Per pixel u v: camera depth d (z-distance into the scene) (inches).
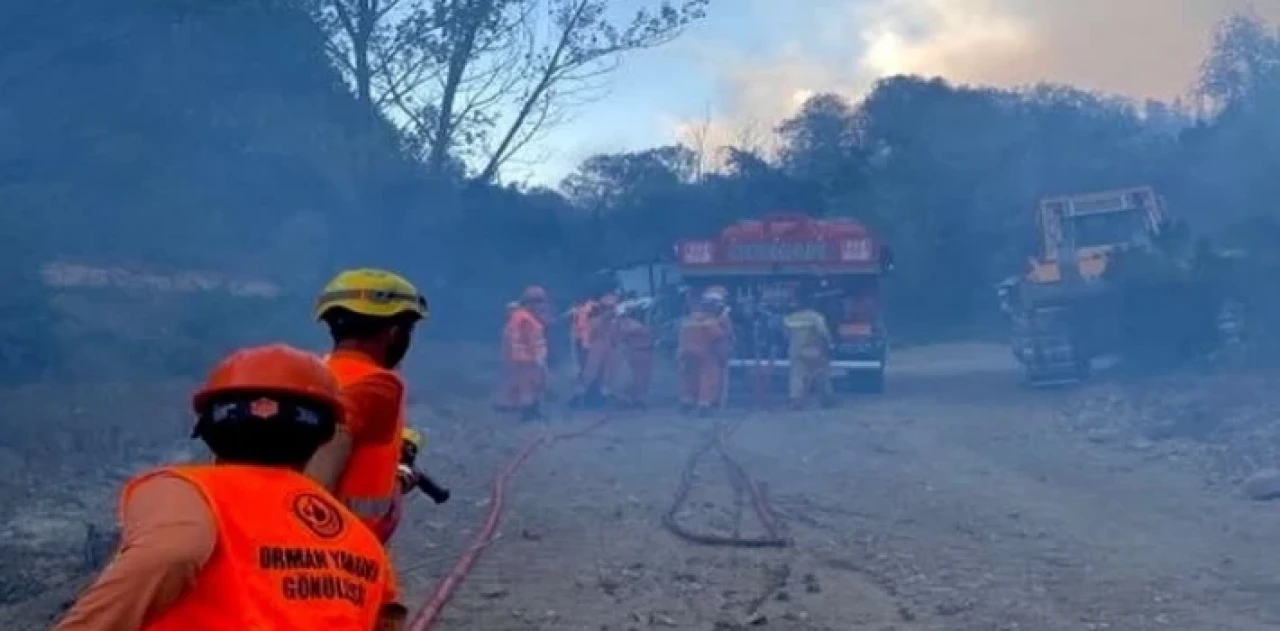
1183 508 534.3
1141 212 1152.2
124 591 111.4
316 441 126.7
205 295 954.1
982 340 2222.0
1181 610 367.9
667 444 793.6
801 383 1025.5
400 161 1234.0
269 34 866.8
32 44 702.5
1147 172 1807.3
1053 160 2277.3
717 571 424.8
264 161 970.1
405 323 196.5
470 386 1084.5
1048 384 1103.0
